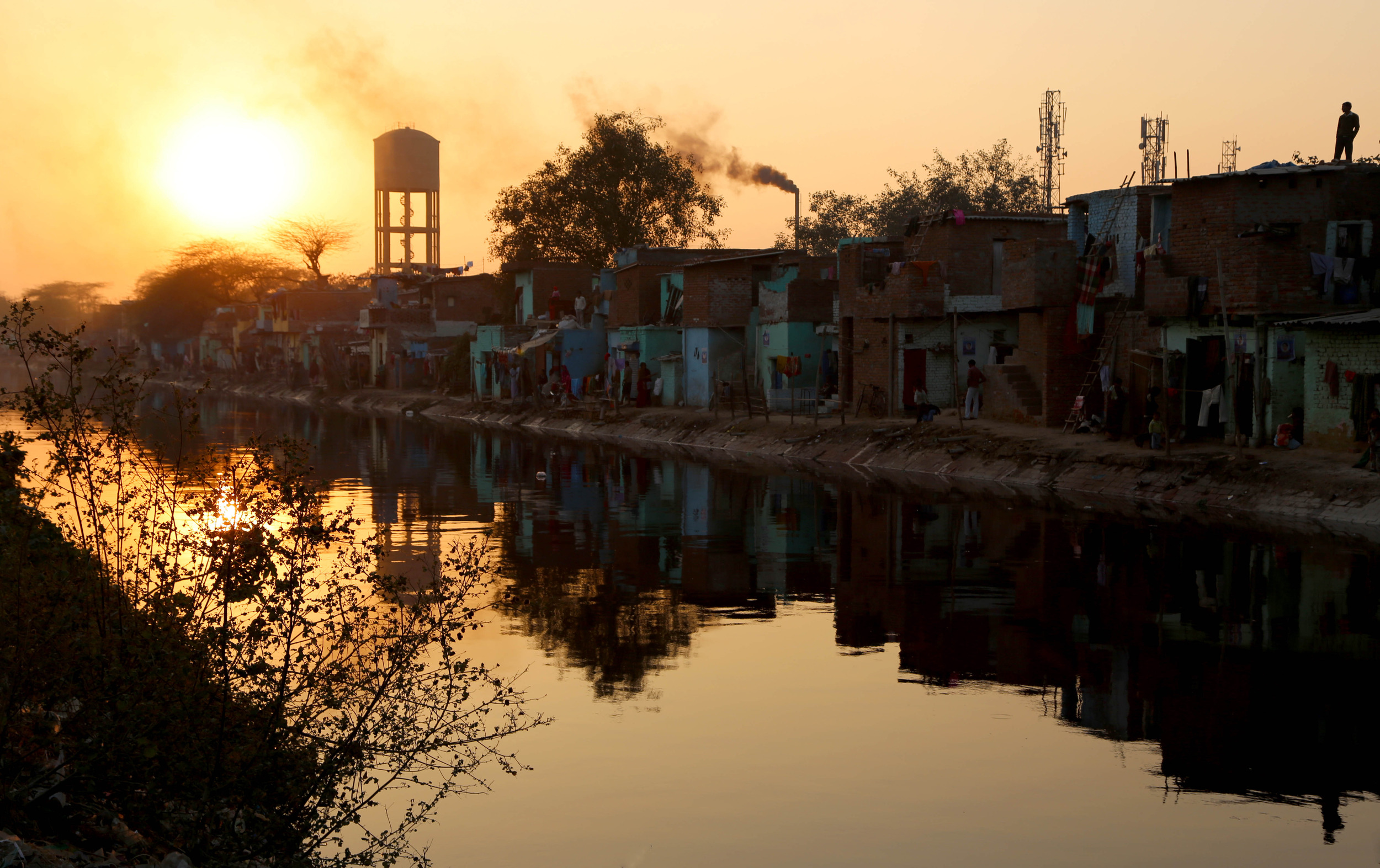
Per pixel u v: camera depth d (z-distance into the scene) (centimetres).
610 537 2175
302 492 723
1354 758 1007
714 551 2034
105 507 712
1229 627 1438
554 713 1154
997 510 2439
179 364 12575
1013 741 1069
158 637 648
